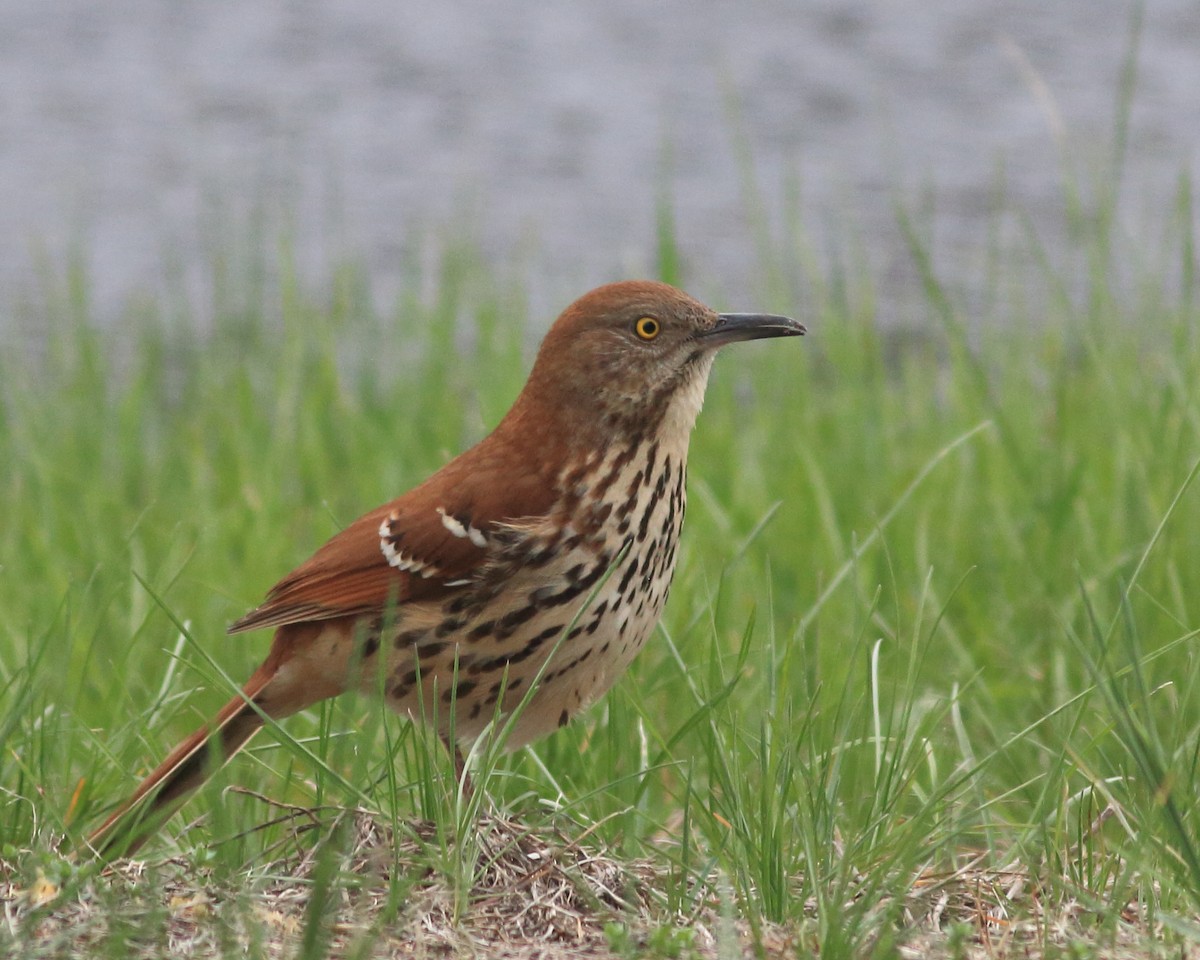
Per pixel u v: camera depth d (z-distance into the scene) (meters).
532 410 8.21
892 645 10.74
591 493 8.02
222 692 9.20
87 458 15.09
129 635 10.97
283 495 13.91
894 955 6.49
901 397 16.34
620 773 9.12
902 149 24.28
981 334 17.69
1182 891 7.10
